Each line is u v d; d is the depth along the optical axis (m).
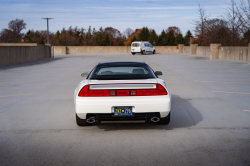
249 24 26.84
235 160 3.31
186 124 5.00
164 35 71.62
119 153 3.60
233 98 7.43
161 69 16.72
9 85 10.89
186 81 11.12
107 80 4.48
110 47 53.03
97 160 3.38
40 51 31.34
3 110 6.37
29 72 16.36
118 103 4.18
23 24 83.56
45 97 8.05
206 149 3.70
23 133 4.55
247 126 4.79
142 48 38.66
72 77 13.38
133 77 4.66
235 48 23.08
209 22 37.28
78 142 4.07
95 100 4.22
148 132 4.54
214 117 5.47
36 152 3.68
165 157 3.44
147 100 4.21
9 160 3.41
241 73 13.73
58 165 3.25
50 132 4.60
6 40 79.06
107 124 5.09
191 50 37.16
